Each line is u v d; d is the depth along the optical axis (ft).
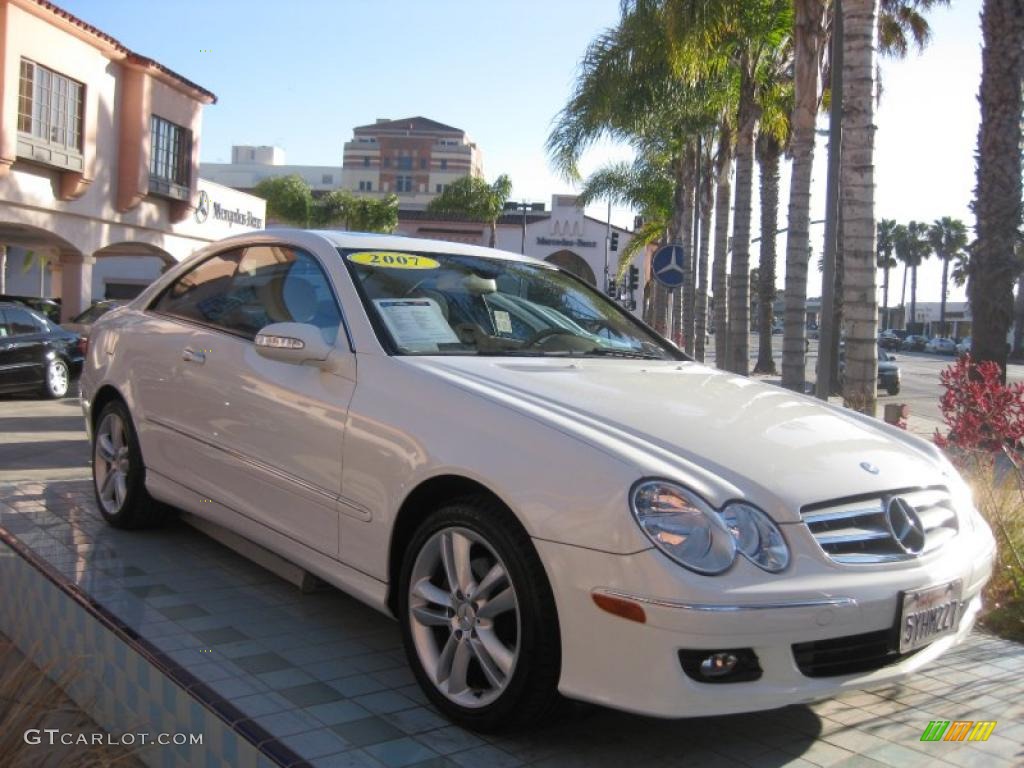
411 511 10.94
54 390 47.93
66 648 12.35
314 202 207.21
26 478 22.52
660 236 119.24
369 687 10.81
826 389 35.32
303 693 10.49
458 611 10.09
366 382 11.73
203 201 88.69
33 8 61.36
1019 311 226.79
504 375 11.50
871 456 10.89
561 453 9.55
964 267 307.99
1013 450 20.29
